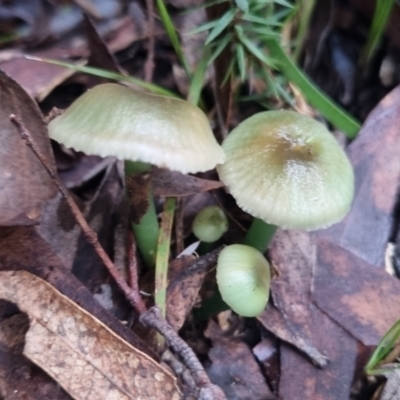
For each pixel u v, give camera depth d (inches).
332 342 2.9
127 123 2.2
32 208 2.8
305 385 2.8
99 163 3.4
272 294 3.0
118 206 3.1
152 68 3.5
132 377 2.4
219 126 3.6
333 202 2.5
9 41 3.8
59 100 3.6
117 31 3.9
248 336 3.0
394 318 2.9
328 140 2.7
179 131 2.3
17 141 2.8
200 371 2.4
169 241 2.9
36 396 2.4
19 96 2.7
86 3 3.9
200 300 3.0
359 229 3.2
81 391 2.3
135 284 2.8
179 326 2.8
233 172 2.6
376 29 3.6
